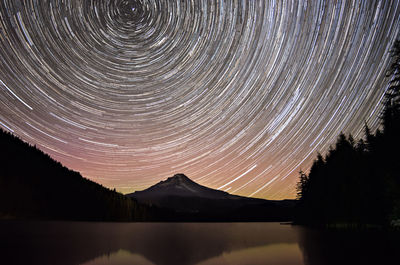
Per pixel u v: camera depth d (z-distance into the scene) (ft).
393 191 73.26
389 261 27.02
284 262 27.48
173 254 34.47
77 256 31.81
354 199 93.15
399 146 73.51
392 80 74.02
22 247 41.09
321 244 45.57
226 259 30.12
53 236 63.67
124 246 43.60
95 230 91.09
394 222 72.43
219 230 102.94
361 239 52.54
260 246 44.04
